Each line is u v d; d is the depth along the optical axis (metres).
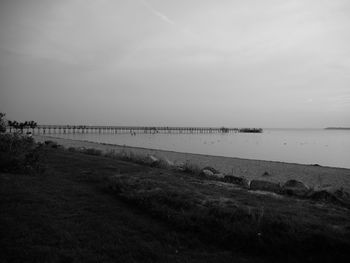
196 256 4.60
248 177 16.38
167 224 5.73
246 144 54.16
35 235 4.80
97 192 7.77
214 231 5.34
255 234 5.08
